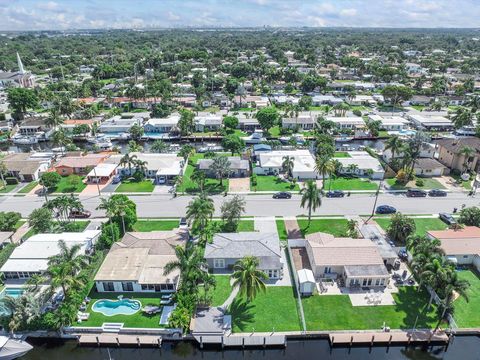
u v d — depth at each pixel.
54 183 97.31
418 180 101.56
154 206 90.75
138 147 128.75
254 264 55.09
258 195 96.06
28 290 56.94
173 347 54.31
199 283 62.84
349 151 125.25
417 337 53.12
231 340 52.84
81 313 56.94
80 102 180.00
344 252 65.69
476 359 52.81
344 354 53.62
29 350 53.34
